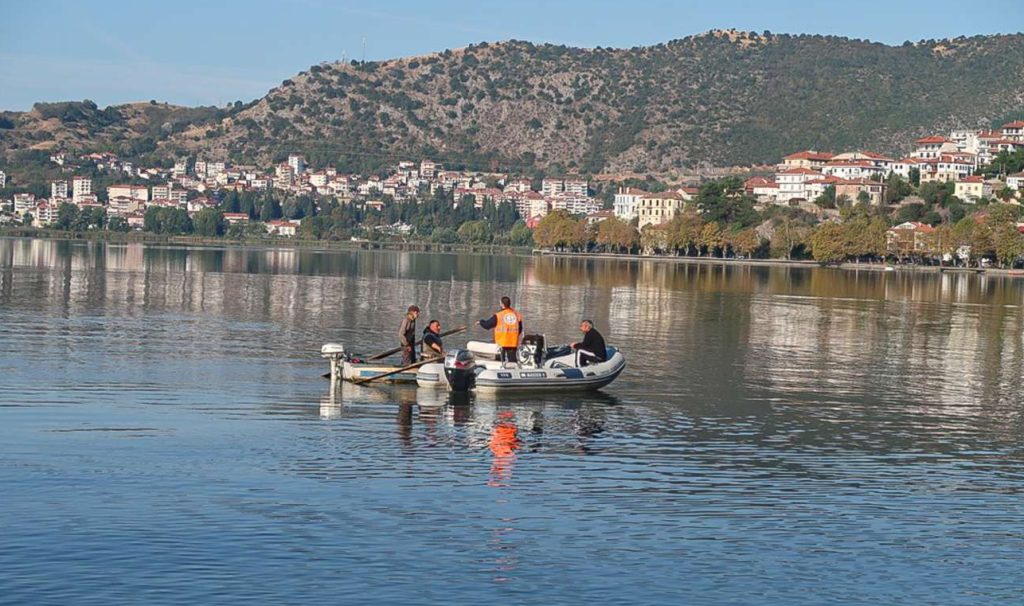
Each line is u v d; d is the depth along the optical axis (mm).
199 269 141500
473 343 44656
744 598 21750
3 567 22094
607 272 172750
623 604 21297
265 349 55594
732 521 26297
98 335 59719
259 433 34281
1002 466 32594
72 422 35094
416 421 36938
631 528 25547
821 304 104688
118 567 22281
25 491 26953
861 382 49312
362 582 21938
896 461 32875
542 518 26062
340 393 42031
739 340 66750
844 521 26531
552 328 73188
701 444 34469
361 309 83875
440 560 23203
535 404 40750
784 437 35969
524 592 21703
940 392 46844
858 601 21766
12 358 49312
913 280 172625
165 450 31578
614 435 35500
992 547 24922
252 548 23547
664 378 48750
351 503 26812
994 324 85125
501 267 184375
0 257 167375
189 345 56344
